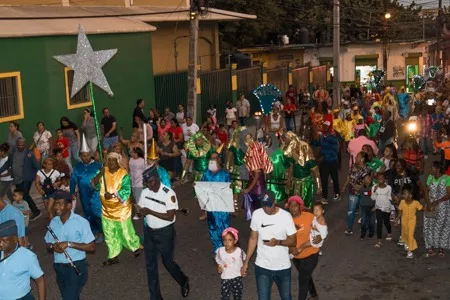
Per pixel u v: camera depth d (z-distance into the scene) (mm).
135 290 9930
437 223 11305
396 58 52375
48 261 11430
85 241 7840
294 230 7812
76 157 18234
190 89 22625
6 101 18156
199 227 13656
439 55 56438
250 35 45438
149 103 24484
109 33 22125
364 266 10992
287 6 53219
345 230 13305
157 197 8938
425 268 10867
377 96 28641
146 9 27859
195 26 22359
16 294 6637
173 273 9344
